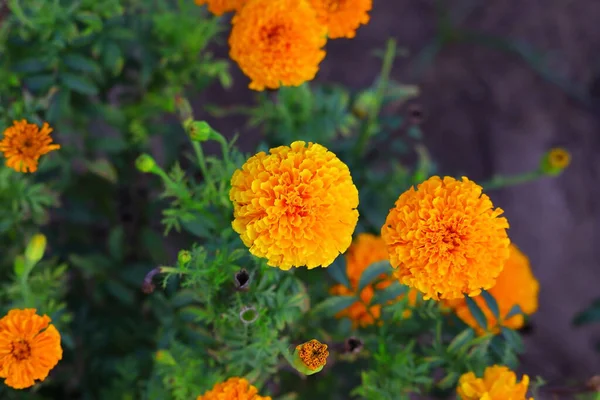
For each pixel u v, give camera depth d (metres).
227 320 0.79
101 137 0.94
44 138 0.78
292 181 0.74
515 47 1.55
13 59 0.88
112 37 0.89
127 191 0.98
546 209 1.46
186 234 0.95
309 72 0.81
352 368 0.91
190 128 0.77
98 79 0.92
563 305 1.41
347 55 1.51
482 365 0.80
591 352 1.38
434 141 1.49
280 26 0.79
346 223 0.74
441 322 0.83
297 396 0.93
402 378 0.81
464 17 1.56
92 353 0.95
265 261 0.78
